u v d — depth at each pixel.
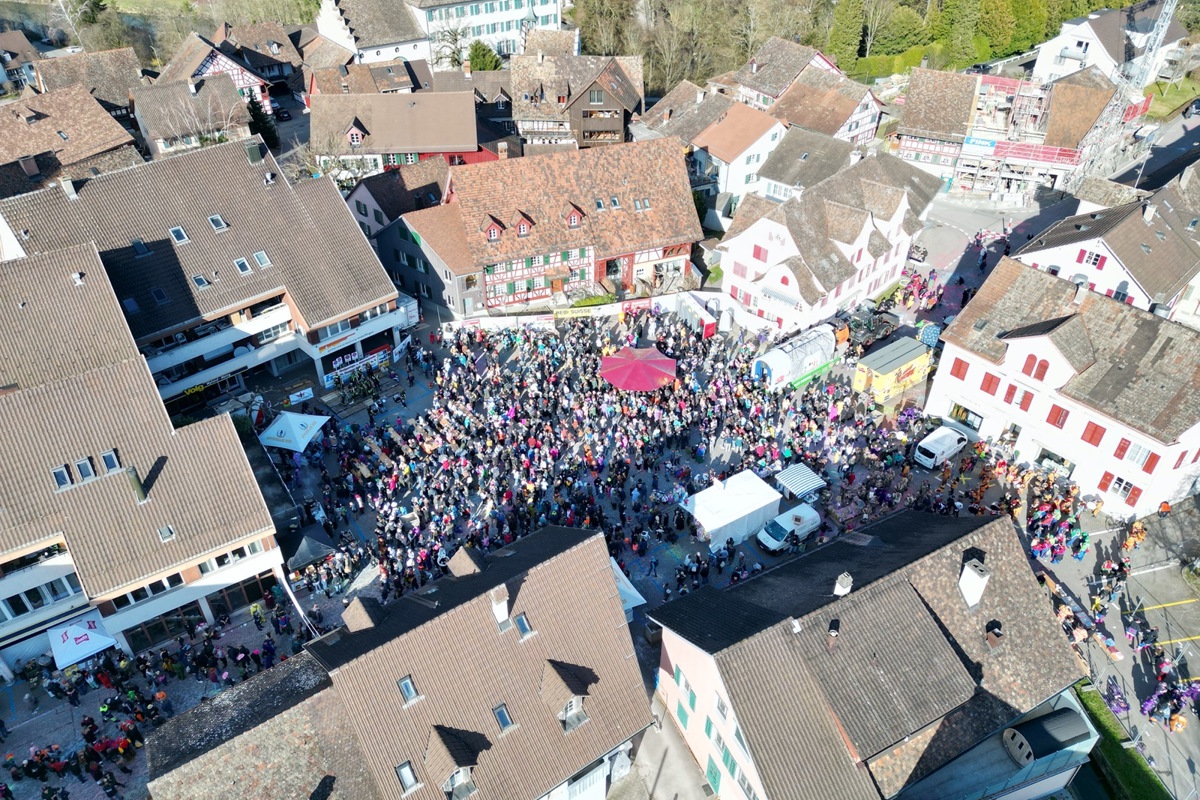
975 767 34.22
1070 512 48.97
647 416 54.25
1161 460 46.97
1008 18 121.12
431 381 59.50
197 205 56.03
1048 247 64.12
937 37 123.31
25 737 37.84
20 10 141.62
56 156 78.12
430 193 73.44
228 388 57.84
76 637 38.81
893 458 52.03
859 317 64.50
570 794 33.94
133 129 100.50
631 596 41.78
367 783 30.38
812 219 65.50
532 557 36.50
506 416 53.66
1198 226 66.81
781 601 35.91
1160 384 47.66
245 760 29.88
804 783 30.38
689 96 94.56
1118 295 61.19
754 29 118.81
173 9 146.00
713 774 35.84
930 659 33.22
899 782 31.56
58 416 39.59
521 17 125.00
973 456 53.03
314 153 86.56
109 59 101.88
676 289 72.25
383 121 87.81
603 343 62.03
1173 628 43.69
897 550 38.09
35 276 46.81
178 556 39.19
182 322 52.88
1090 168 91.88
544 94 94.50
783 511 49.81
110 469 39.72
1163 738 38.81
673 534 47.59
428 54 122.12
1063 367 49.81
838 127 91.25
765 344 64.25
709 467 51.78
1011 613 35.84
